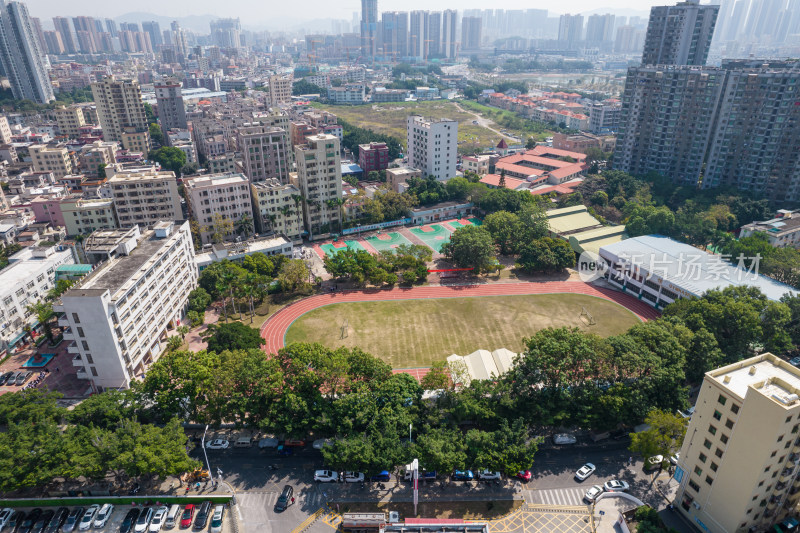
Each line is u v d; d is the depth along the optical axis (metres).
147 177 196.12
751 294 130.62
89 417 98.12
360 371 106.56
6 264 167.12
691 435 85.00
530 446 91.56
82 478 97.69
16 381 124.50
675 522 87.38
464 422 107.94
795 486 81.88
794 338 130.00
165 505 91.50
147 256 136.12
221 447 103.81
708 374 81.06
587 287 172.12
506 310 157.50
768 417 71.25
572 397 101.12
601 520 88.19
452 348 137.75
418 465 91.62
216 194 192.50
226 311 156.00
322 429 97.88
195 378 100.75
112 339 113.62
